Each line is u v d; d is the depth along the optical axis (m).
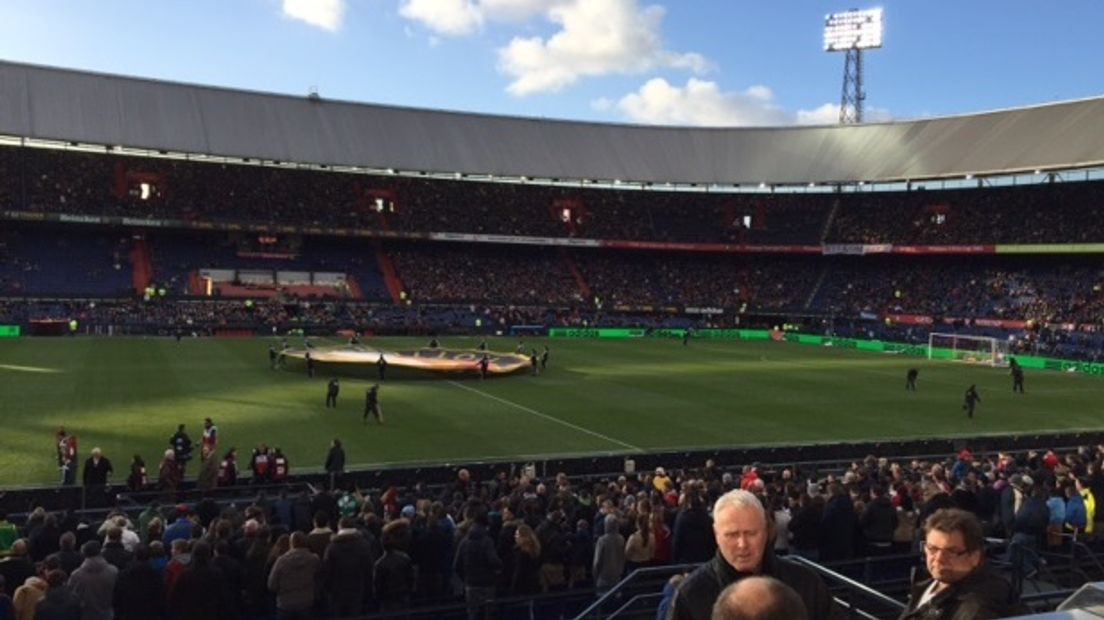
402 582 12.29
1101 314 77.81
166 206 86.81
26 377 46.59
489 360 56.19
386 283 92.25
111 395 41.94
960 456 25.25
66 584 10.20
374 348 65.69
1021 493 17.02
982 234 89.56
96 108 86.44
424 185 100.81
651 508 14.91
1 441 31.94
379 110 102.31
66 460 25.98
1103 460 21.17
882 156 99.06
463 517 15.88
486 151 102.25
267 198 92.06
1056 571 15.79
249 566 12.73
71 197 83.38
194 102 92.69
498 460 30.56
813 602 4.84
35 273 80.06
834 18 119.31
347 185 97.00
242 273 88.94
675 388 50.22
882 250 93.81
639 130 111.44
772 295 99.00
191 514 17.56
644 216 104.31
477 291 93.81
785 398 47.50
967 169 89.25
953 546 4.76
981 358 70.75
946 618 4.75
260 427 35.62
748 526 4.62
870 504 15.65
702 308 96.75
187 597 10.87
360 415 38.91
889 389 52.34
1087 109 86.44
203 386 45.59
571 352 70.25
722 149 109.44
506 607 13.55
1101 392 53.28
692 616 4.63
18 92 83.81
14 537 15.60
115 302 77.56
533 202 103.06
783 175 103.25
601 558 13.34
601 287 98.94
